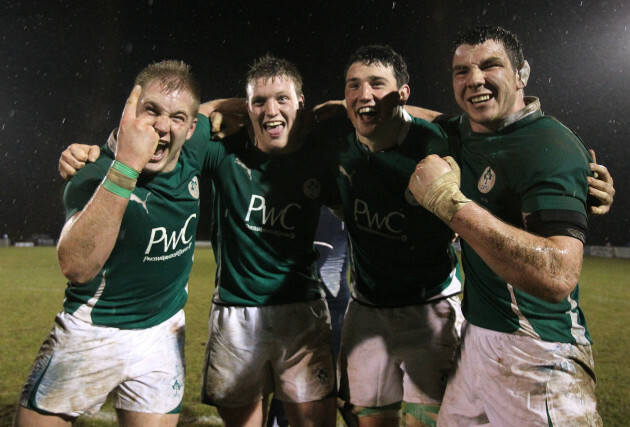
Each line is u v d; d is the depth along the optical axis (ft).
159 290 8.28
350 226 9.32
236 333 8.96
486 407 7.63
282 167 9.00
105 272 7.78
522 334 7.23
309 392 8.93
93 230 6.52
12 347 18.21
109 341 7.92
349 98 8.53
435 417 9.17
